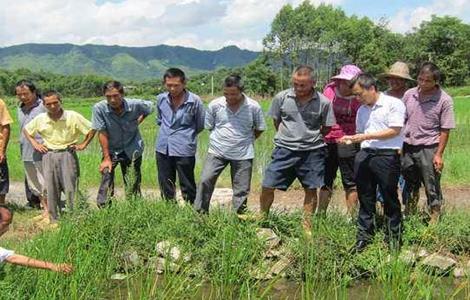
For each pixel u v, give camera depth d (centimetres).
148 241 724
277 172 748
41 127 848
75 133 859
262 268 675
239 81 752
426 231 730
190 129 808
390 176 686
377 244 700
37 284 550
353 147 760
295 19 8994
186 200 825
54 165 848
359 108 702
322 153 747
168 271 636
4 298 527
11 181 1354
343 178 784
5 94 8369
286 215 791
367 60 8600
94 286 597
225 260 665
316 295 628
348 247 693
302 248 692
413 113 752
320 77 8362
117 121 825
